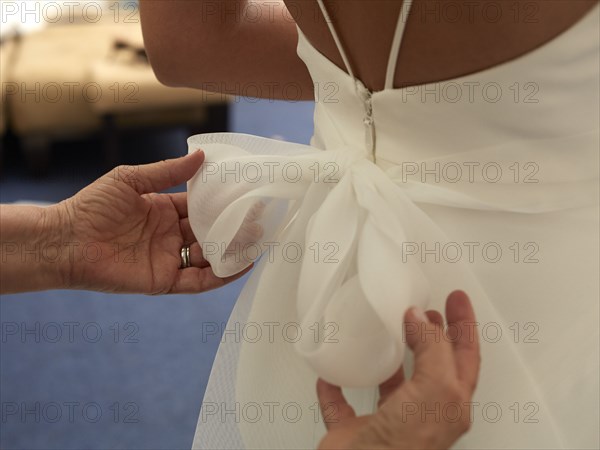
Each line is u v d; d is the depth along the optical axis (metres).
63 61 2.96
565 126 0.64
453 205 0.68
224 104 3.02
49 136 2.96
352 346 0.64
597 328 0.66
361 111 0.72
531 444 0.66
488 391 0.67
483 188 0.67
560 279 0.67
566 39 0.60
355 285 0.67
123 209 0.85
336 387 0.68
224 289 2.39
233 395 0.79
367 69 0.69
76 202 0.84
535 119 0.63
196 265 0.89
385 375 0.64
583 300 0.66
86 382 2.00
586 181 0.66
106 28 3.26
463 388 0.58
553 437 0.65
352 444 0.61
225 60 0.92
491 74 0.62
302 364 0.77
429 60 0.63
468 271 0.68
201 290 0.89
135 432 1.84
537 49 0.60
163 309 2.29
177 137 3.37
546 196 0.66
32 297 2.34
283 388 0.78
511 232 0.67
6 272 0.83
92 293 2.36
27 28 3.16
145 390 1.98
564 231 0.67
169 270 0.88
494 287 0.68
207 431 0.80
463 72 0.63
